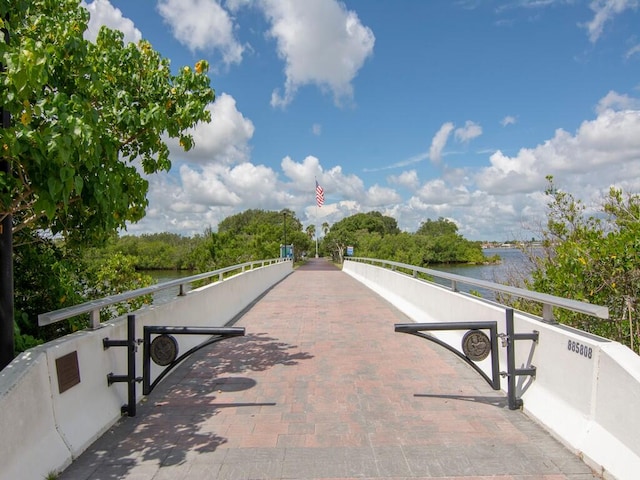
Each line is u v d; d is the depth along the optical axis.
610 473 3.14
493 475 3.29
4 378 3.05
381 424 4.27
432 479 3.25
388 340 7.89
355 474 3.34
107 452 3.70
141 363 5.04
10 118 3.80
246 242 47.16
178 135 5.32
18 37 4.01
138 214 4.87
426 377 5.75
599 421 3.43
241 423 4.31
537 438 3.89
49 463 3.23
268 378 5.73
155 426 4.24
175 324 6.53
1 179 3.23
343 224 92.94
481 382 5.53
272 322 9.78
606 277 5.57
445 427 4.16
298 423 4.31
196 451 3.72
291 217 101.88
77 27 4.42
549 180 8.61
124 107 4.76
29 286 5.78
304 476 3.32
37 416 3.23
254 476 3.32
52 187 3.22
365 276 21.12
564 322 5.83
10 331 3.77
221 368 6.18
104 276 8.82
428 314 8.98
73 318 5.96
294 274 30.30
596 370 3.48
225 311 10.01
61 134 3.13
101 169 3.86
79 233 4.79
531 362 4.50
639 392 3.00
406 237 59.59
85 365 3.99
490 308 5.63
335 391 5.23
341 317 10.41
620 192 7.18
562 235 8.25
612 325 5.70
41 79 3.07
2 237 3.75
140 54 5.38
